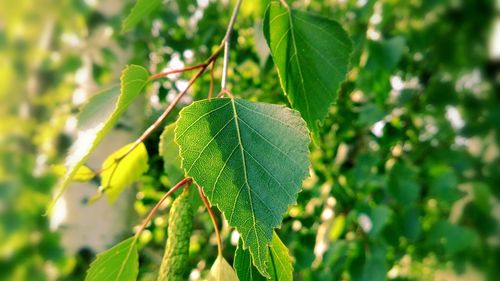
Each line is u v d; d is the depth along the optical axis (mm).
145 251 478
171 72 155
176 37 595
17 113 538
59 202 378
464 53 474
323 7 495
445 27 474
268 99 499
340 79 163
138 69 150
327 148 520
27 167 483
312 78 163
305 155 121
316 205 467
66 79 533
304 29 163
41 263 428
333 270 417
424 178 496
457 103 483
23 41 552
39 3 516
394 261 545
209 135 123
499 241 408
